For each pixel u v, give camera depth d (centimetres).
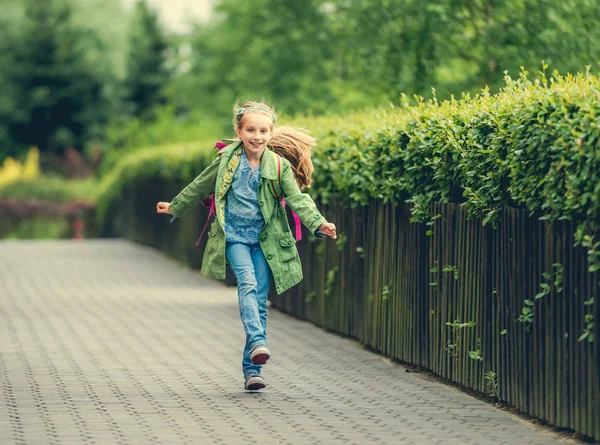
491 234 949
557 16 1783
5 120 7369
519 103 859
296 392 998
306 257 1548
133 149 4928
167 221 3058
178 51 6825
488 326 951
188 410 906
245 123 988
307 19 3884
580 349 784
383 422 865
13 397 959
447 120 1003
